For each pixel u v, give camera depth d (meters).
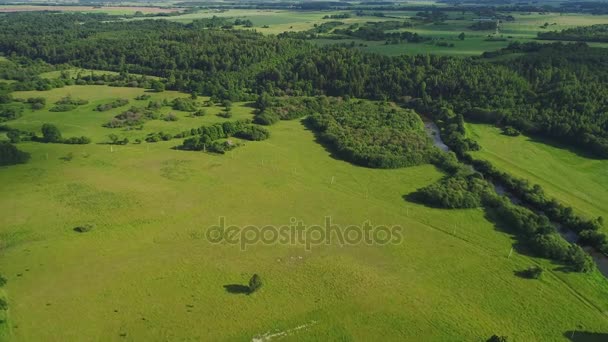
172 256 83.38
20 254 81.81
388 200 106.56
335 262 83.31
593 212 102.19
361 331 67.56
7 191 103.62
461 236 92.38
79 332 65.19
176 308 70.62
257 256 84.38
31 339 63.59
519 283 78.75
